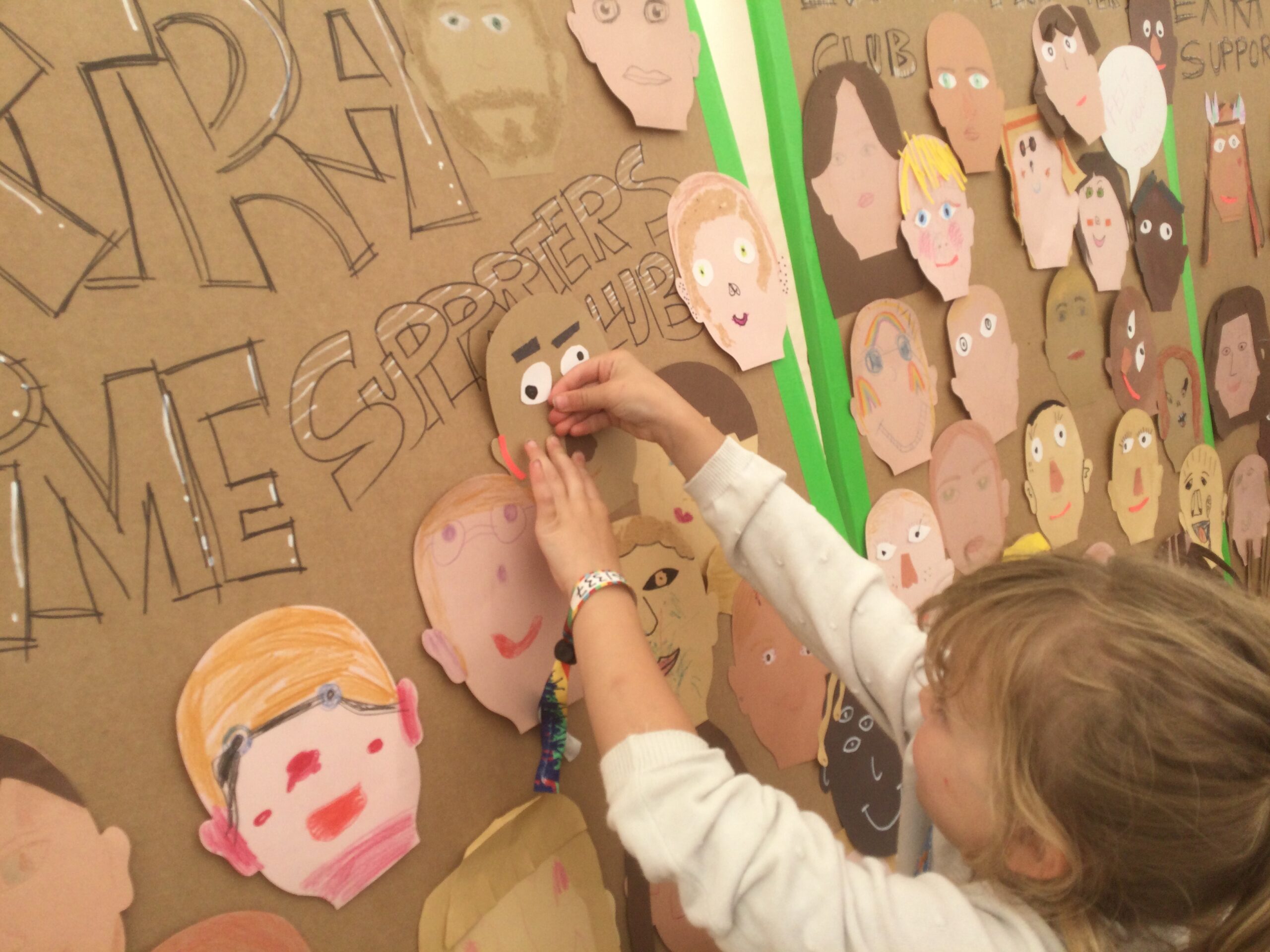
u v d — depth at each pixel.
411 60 0.49
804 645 0.63
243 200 0.43
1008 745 0.41
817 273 0.71
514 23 0.53
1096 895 0.41
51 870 0.37
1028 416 0.90
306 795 0.45
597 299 0.57
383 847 0.48
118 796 0.39
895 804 0.80
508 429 0.52
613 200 0.58
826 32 0.71
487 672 0.52
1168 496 1.07
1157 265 1.02
